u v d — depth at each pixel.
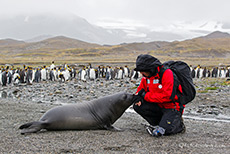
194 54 184.75
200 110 11.08
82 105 6.46
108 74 35.78
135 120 8.24
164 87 5.53
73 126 6.10
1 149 4.54
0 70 34.25
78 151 4.51
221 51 198.25
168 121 5.61
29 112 9.07
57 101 14.16
